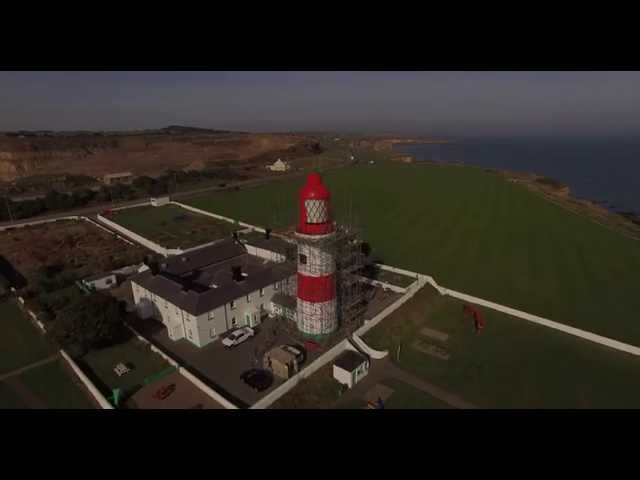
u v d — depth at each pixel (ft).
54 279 159.74
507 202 264.52
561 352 115.55
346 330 122.83
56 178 406.00
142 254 196.24
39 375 107.14
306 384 100.17
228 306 122.93
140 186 338.95
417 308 137.69
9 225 245.65
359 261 146.41
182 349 117.50
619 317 131.64
